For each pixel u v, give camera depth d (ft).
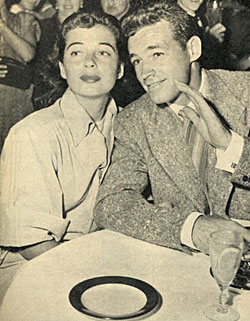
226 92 6.06
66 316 3.63
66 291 3.98
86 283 4.00
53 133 5.93
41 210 5.99
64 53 5.83
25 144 5.90
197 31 5.88
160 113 6.03
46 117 5.92
